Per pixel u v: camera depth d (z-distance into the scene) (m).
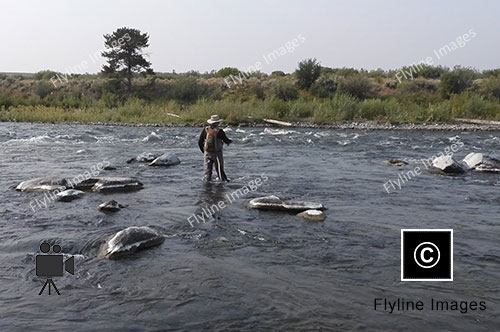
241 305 5.12
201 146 12.40
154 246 7.01
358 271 6.14
